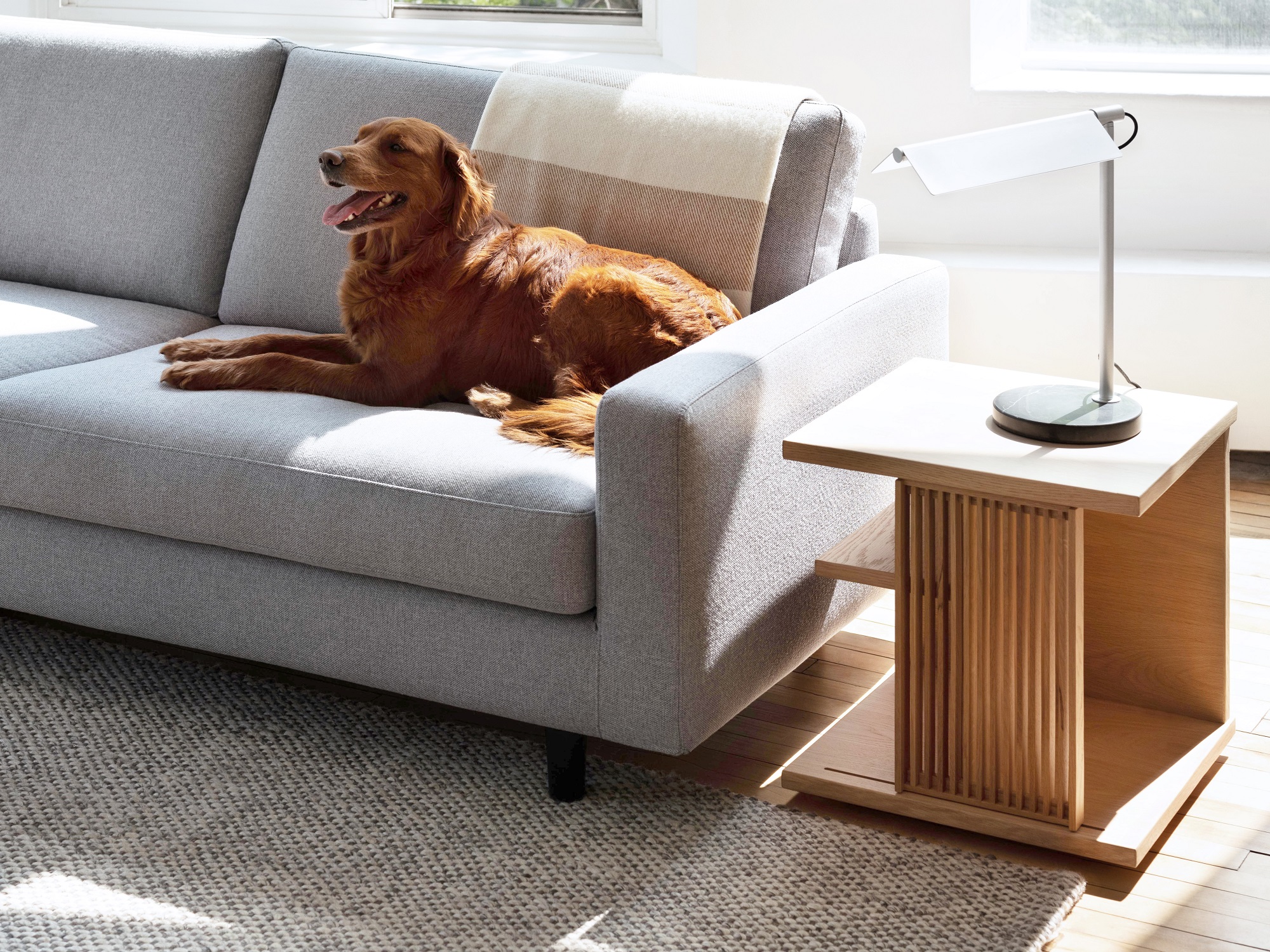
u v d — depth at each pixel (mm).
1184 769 1897
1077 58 3195
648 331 2023
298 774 1973
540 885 1723
